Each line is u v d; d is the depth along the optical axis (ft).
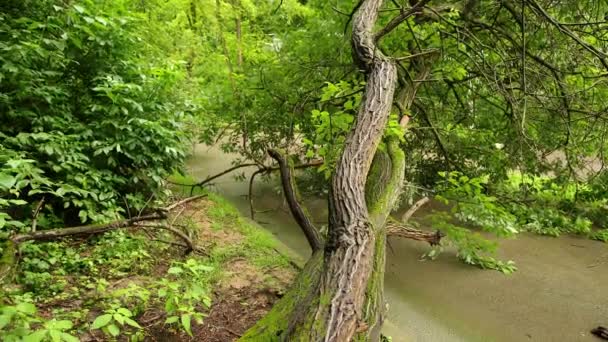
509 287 12.91
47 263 9.40
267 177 21.04
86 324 7.61
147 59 16.80
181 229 12.75
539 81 15.02
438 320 11.00
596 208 19.19
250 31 29.30
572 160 16.14
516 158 16.78
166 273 10.19
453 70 14.88
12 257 7.69
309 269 8.25
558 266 14.48
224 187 21.80
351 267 6.22
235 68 21.77
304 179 21.44
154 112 13.33
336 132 11.36
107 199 11.69
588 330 10.80
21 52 10.42
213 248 12.26
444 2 15.88
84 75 13.12
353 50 10.95
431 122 16.99
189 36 26.84
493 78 14.49
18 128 11.16
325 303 5.81
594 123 14.70
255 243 13.04
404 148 18.34
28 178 10.59
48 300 8.22
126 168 12.84
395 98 14.34
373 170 10.58
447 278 13.41
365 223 6.85
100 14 12.91
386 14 16.40
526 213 17.78
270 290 10.18
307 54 18.19
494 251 13.28
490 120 18.19
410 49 16.33
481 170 18.16
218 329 8.40
